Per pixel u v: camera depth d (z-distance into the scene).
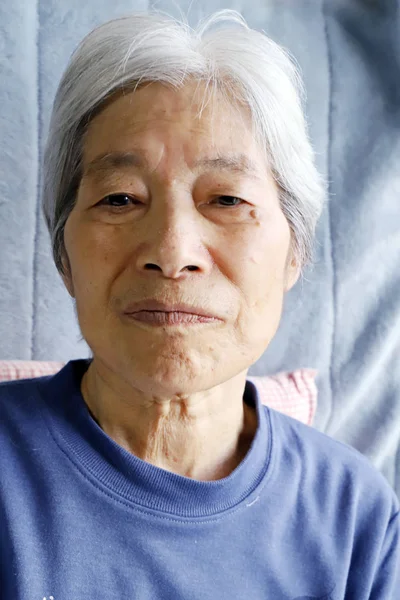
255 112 0.70
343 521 0.82
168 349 0.66
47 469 0.71
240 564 0.72
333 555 0.79
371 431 1.24
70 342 1.12
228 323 0.68
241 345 0.69
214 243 0.68
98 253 0.68
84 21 1.08
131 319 0.67
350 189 1.21
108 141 0.69
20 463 0.72
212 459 0.80
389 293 1.24
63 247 0.79
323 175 1.18
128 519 0.69
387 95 1.23
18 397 0.78
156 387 0.67
